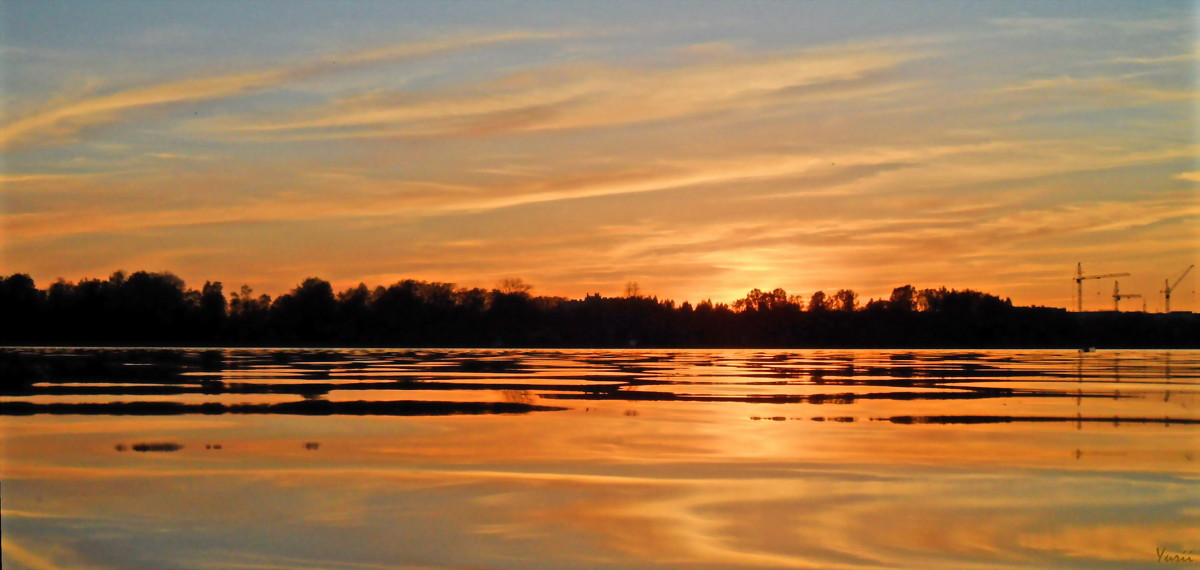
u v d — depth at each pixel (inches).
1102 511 802.8
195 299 5940.0
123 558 679.1
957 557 681.6
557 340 7190.0
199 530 742.5
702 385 2078.0
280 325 6274.6
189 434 1211.2
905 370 2886.3
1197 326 7672.2
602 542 709.9
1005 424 1326.3
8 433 1219.2
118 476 935.0
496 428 1266.0
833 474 944.9
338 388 1936.5
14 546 703.1
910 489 878.4
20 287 5457.7
